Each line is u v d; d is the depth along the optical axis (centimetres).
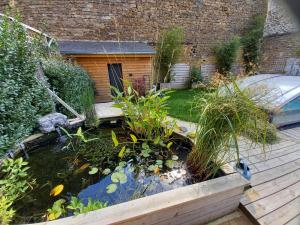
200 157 156
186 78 881
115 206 106
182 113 408
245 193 174
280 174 204
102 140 231
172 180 158
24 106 227
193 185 128
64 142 230
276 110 287
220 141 138
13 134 200
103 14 681
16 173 145
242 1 911
